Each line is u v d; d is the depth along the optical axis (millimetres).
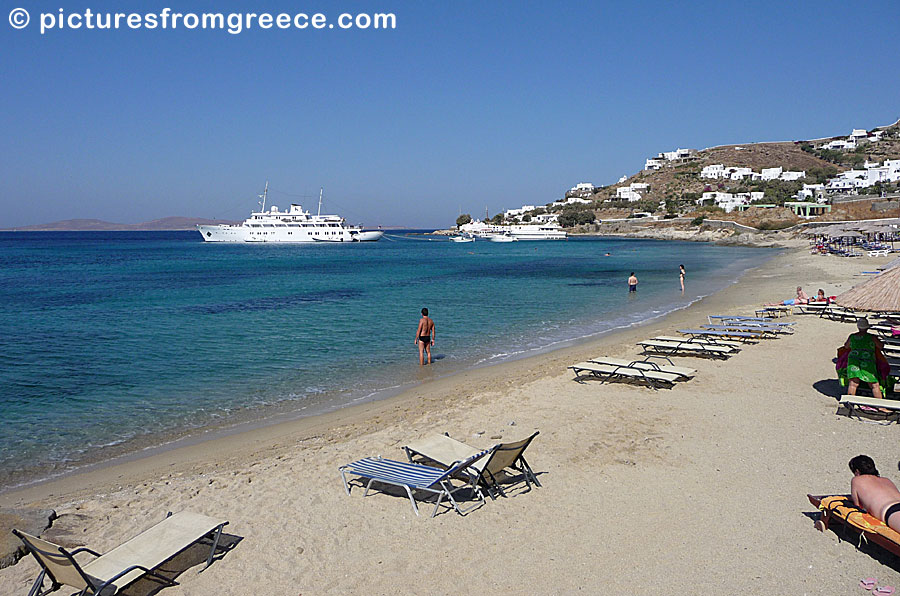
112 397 12359
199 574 5426
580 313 24625
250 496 7156
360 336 19422
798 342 15539
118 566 5020
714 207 150125
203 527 5621
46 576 5445
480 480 7078
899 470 7051
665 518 6141
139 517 6672
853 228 59531
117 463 8758
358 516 6516
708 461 7648
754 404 10102
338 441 9195
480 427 9508
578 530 5980
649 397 10812
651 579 5039
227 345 17984
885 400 8992
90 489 7727
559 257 80250
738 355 14188
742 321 18812
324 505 6824
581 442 8555
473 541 5863
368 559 5590
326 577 5305
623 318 22844
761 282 35094
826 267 42500
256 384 13320
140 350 17328
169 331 20828
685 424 9180
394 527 6227
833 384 11250
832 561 5188
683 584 4941
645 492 6805
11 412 11344
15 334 20391
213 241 146000
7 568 5613
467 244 144750
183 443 9586
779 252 74500
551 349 16844
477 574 5258
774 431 8680
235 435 9898
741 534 5734
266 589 5152
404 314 25047
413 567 5422
